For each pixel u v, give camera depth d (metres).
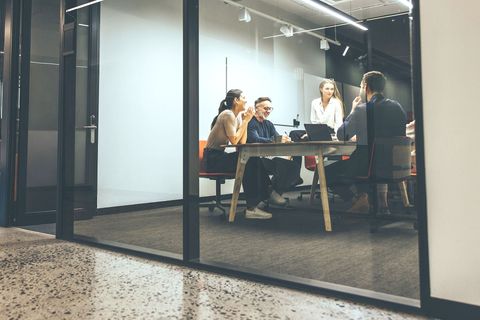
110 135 4.04
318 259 2.10
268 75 6.11
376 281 1.70
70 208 2.77
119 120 4.12
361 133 3.02
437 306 1.27
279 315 1.33
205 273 1.87
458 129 1.24
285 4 6.00
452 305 1.24
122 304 1.46
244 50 5.70
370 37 6.37
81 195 3.71
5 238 2.75
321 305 1.42
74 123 2.81
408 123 2.81
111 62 4.06
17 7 3.33
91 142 3.80
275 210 3.93
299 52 6.72
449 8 1.26
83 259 2.14
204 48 5.09
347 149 3.17
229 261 2.07
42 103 3.55
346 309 1.38
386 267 1.92
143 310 1.40
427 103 1.29
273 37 6.21
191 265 1.97
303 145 3.09
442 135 1.26
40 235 2.88
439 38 1.28
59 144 2.75
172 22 4.73
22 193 3.31
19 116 3.31
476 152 1.20
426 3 1.30
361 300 1.44
